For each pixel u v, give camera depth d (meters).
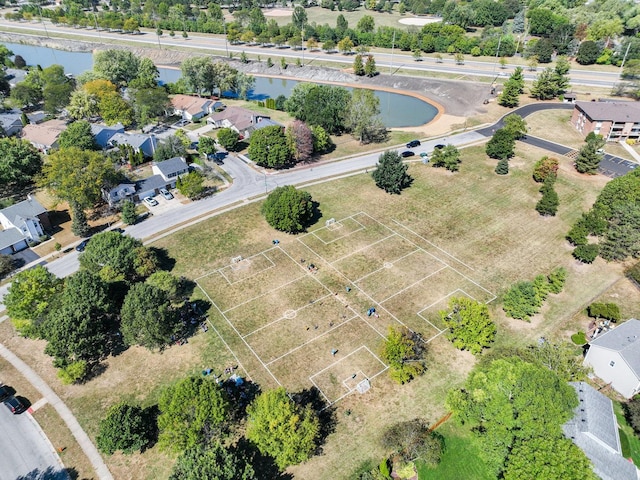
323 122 143.38
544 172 119.19
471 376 61.75
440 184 121.19
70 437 62.31
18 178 117.81
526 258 94.50
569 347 74.06
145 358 73.56
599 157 120.81
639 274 86.19
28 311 75.38
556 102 173.75
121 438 58.03
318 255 95.81
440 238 100.62
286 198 98.56
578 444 53.88
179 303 81.94
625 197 97.31
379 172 116.12
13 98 168.62
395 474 57.31
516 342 75.50
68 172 103.75
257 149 125.06
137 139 135.00
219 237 101.75
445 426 62.97
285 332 77.69
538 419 50.97
